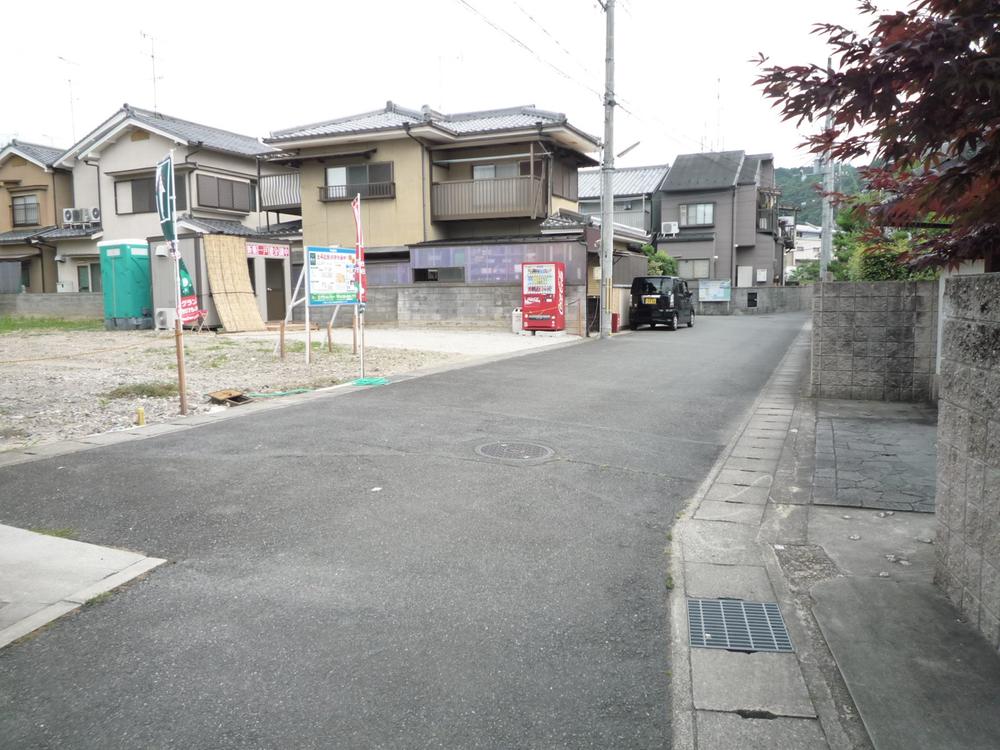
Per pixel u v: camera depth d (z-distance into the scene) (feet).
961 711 7.76
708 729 7.69
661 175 127.13
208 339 50.88
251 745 7.38
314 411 24.57
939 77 7.04
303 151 73.51
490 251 63.72
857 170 13.26
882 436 21.29
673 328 69.56
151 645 9.34
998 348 8.77
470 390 29.43
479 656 9.10
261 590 10.94
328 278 38.19
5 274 88.53
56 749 7.31
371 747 7.36
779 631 9.78
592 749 7.36
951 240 11.66
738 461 18.89
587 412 25.16
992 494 9.00
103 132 81.20
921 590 10.71
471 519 14.08
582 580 11.39
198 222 75.72
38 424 22.45
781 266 142.61
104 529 13.41
